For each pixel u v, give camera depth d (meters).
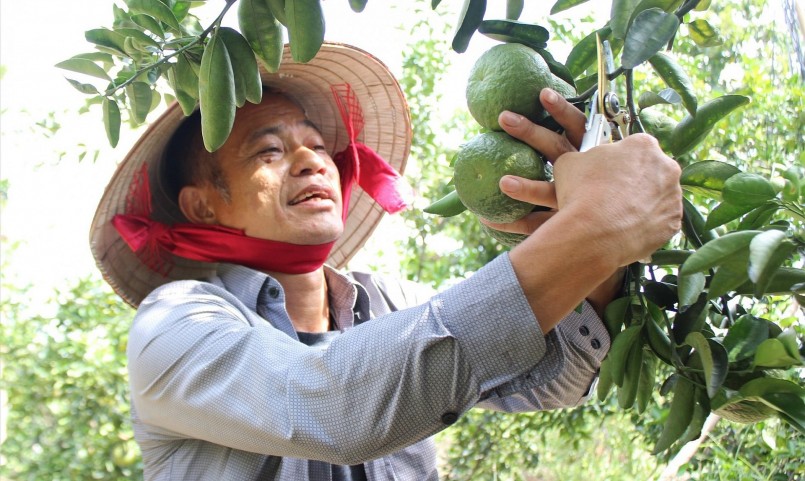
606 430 4.80
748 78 2.87
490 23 1.22
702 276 1.21
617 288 1.54
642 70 3.13
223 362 1.42
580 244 1.11
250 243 1.90
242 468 1.58
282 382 1.31
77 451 4.74
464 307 1.18
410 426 1.22
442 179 4.79
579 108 1.24
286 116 1.95
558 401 1.74
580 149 1.16
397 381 1.20
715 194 1.27
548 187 1.15
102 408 4.81
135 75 1.41
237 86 1.30
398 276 4.82
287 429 1.27
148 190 2.03
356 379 1.22
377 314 2.04
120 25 1.54
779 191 1.19
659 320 1.31
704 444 2.58
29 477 4.76
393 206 2.14
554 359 1.22
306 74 2.13
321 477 1.63
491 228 1.31
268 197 1.89
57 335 4.86
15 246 5.68
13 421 4.92
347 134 2.31
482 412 4.14
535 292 1.16
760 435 2.44
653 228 1.11
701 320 1.24
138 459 4.80
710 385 1.12
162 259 2.06
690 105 1.22
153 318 1.59
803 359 1.16
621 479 4.70
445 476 4.14
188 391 1.44
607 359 1.33
